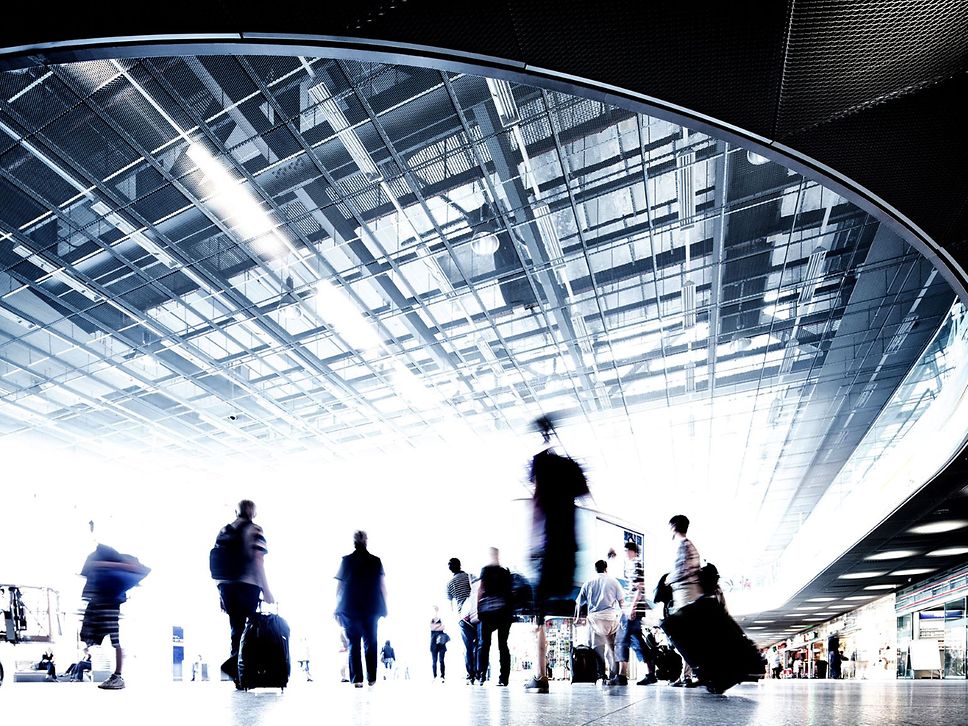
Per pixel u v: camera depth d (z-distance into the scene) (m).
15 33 4.31
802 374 21.72
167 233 14.27
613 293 17.12
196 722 2.86
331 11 4.35
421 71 10.72
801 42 4.61
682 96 5.06
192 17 4.31
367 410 24.02
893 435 18.06
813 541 27.58
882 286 16.88
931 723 2.82
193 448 27.14
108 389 21.81
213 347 19.38
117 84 10.62
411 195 13.64
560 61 4.79
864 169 5.62
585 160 12.76
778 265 16.03
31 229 13.88
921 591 29.11
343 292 16.80
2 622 17.12
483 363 20.81
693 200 13.85
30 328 18.00
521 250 15.32
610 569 9.49
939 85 4.92
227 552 6.20
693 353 20.38
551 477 5.61
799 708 3.93
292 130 11.77
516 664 11.75
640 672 10.27
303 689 6.72
